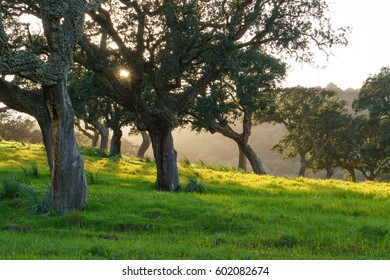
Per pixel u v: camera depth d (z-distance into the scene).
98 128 47.88
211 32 21.05
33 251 11.57
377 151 53.34
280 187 24.80
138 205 16.70
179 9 19.84
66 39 15.89
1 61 14.51
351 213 16.84
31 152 32.84
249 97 36.25
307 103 55.31
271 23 21.56
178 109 23.39
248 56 24.47
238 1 21.28
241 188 23.47
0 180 21.81
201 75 24.23
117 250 11.54
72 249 11.76
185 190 22.47
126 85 22.25
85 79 27.66
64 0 16.05
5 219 15.82
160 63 22.70
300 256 11.52
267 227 14.12
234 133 42.09
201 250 11.84
